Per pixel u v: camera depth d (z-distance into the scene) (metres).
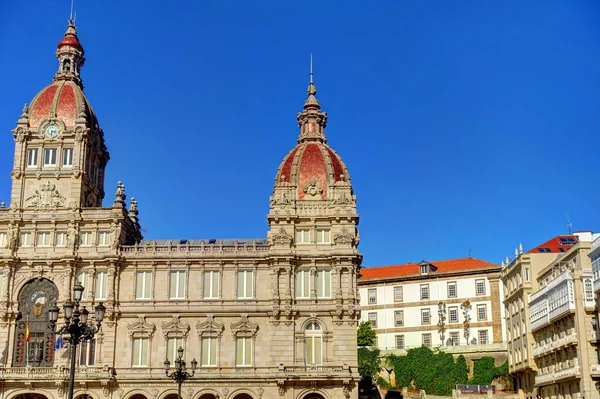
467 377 133.50
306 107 113.25
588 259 101.19
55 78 115.88
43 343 102.19
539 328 112.44
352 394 97.69
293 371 98.12
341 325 100.00
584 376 95.81
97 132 113.88
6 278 103.62
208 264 103.81
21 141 108.19
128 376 99.56
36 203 106.25
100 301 102.81
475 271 150.25
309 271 102.62
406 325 154.75
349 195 104.69
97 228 105.69
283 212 103.69
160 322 102.25
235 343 100.94
